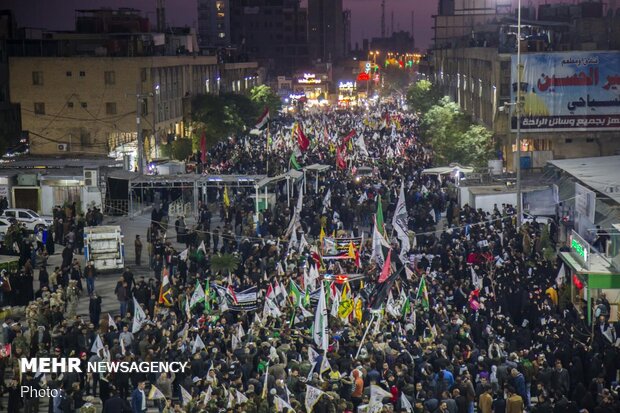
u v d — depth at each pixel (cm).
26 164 6153
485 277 3453
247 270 3719
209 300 3238
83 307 3766
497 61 7238
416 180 5828
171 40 11144
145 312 3109
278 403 2112
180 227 4809
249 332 2797
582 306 3177
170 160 7206
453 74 11088
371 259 3672
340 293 3120
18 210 5100
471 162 7069
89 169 5672
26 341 2825
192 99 9794
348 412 2123
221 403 2164
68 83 8219
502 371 2391
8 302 3612
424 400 2227
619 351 2589
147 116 8300
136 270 4475
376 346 2562
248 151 7875
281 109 14825
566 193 4747
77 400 2459
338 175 6131
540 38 7425
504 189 5181
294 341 2706
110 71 8206
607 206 4156
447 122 7744
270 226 4566
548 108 7025
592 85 6962
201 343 2639
